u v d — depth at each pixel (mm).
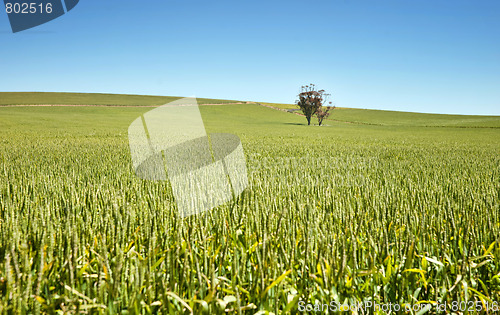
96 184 5430
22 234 2684
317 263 2379
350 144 24578
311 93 75562
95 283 2264
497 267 2744
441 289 2521
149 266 2203
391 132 51781
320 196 4664
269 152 15883
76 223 3012
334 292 2189
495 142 31734
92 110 75750
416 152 17781
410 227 3264
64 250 2453
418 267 2824
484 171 9070
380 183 6074
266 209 3330
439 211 3639
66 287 1991
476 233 3084
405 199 4477
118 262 1979
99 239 2594
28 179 5883
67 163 9609
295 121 84438
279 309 2332
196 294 2230
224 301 2002
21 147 16203
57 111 70562
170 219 3270
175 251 2531
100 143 19688
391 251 2975
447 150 19531
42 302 1906
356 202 4168
